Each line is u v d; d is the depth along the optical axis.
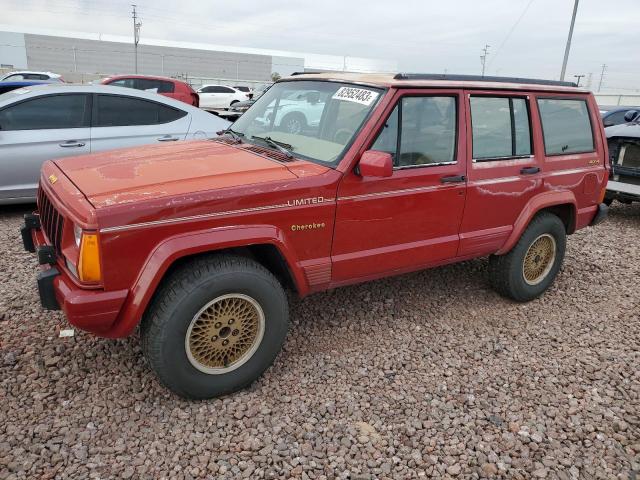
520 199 4.24
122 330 2.73
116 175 3.03
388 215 3.49
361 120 3.38
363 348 3.79
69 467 2.54
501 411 3.18
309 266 3.26
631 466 2.78
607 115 12.89
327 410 3.08
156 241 2.69
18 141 6.12
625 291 5.12
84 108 6.50
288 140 3.72
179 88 15.55
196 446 2.74
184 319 2.79
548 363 3.74
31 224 3.53
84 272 2.59
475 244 4.07
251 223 2.95
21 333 3.66
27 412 2.89
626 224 7.88
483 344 3.96
